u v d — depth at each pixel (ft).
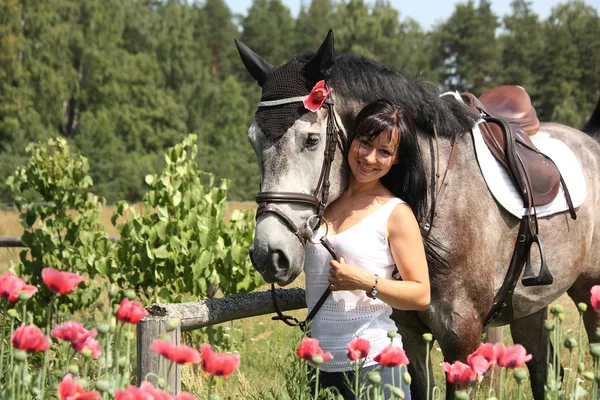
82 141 139.85
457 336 12.23
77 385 7.69
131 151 158.61
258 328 24.77
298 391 10.14
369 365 10.24
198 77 190.39
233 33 274.57
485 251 12.59
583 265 14.90
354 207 10.68
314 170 10.85
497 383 18.11
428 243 11.95
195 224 18.86
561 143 14.88
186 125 176.76
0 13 143.23
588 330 15.71
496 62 226.17
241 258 18.61
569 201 13.80
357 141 10.38
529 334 15.83
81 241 20.67
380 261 10.25
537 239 12.96
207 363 7.71
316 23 279.69
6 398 8.36
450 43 226.38
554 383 9.04
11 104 139.23
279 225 10.45
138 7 213.66
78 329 8.42
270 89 11.05
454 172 12.55
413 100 12.14
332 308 10.48
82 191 23.56
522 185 13.00
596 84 218.79
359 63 11.98
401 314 12.71
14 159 123.65
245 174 147.74
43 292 20.88
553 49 214.90
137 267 19.39
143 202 19.66
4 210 88.07
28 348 8.03
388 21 240.53
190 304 13.23
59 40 152.97
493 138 13.25
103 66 167.53
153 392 7.36
